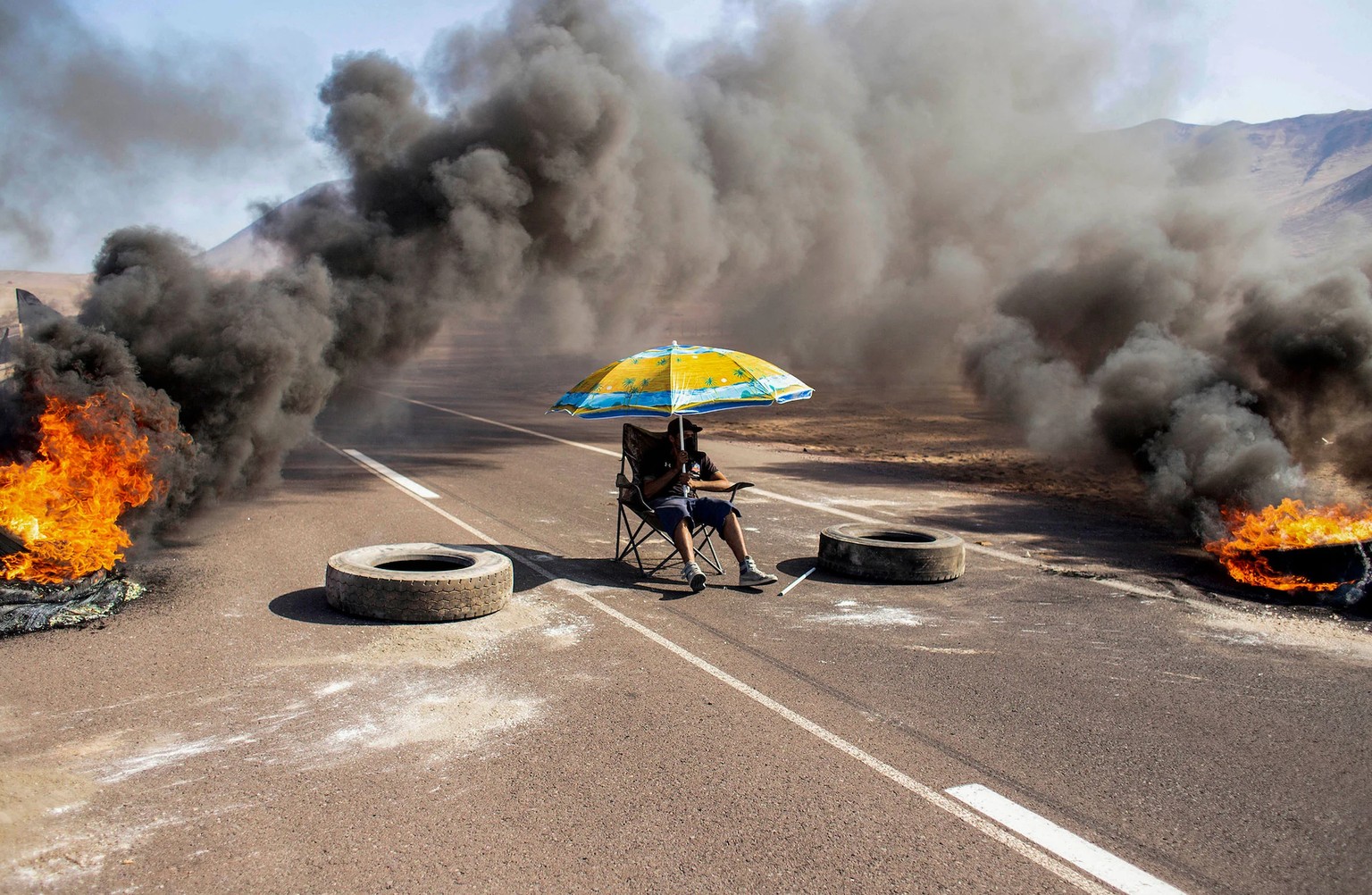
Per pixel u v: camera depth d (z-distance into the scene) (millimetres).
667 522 6344
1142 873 2941
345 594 5496
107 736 3795
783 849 3020
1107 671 4844
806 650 5086
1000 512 9438
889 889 2807
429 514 8703
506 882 2789
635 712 4168
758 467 12406
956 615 5824
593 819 3191
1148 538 8250
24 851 2910
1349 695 4555
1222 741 3980
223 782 3414
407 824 3131
